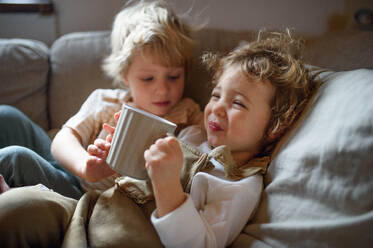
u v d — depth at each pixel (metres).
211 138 0.83
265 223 0.71
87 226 0.71
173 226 0.65
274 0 1.31
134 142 0.61
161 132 0.62
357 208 0.56
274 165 0.77
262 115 0.80
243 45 1.00
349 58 0.92
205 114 0.86
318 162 0.64
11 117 1.06
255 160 0.84
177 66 1.07
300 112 0.81
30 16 1.54
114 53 1.15
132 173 0.63
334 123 0.65
